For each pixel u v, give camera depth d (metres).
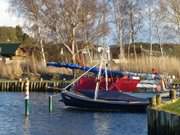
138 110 45.88
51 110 46.91
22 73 80.94
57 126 37.88
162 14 94.56
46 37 90.38
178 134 25.00
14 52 117.62
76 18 89.62
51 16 89.50
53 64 53.41
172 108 29.11
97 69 51.31
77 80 50.41
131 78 51.12
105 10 91.69
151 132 29.41
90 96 48.06
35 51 94.38
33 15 89.81
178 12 92.75
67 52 94.06
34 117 43.06
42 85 74.94
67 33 89.94
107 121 40.50
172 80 59.94
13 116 43.72
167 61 73.12
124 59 79.31
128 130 35.97
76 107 48.00
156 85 51.47
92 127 37.41
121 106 46.12
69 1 89.25
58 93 69.12
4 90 75.88
